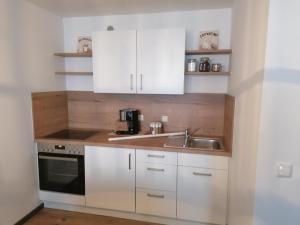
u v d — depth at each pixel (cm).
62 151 242
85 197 242
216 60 258
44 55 256
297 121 112
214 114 268
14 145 218
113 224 231
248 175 136
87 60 294
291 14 107
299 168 115
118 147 227
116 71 250
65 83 302
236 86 188
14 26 212
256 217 123
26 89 230
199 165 212
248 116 140
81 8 252
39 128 250
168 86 241
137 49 242
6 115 207
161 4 237
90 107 300
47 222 234
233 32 225
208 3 234
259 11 123
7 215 213
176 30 231
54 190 249
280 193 119
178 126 278
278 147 116
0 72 199
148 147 220
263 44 114
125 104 290
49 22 263
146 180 226
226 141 229
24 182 232
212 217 216
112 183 234
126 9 254
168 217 228
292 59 109
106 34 247
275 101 113
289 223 120
